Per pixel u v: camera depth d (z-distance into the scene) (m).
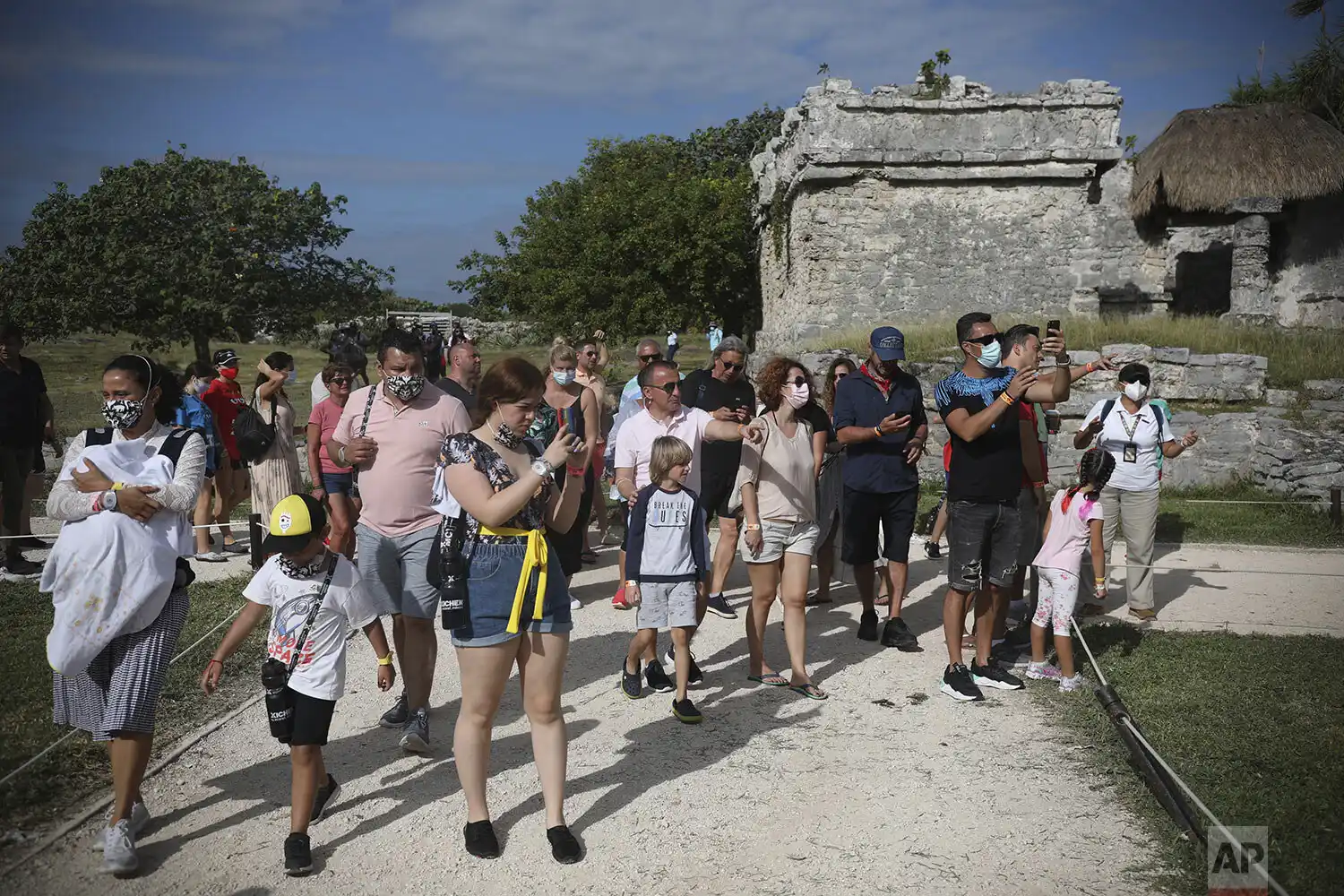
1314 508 12.02
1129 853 4.32
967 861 4.28
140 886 4.05
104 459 4.24
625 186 32.31
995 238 24.94
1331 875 3.95
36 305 19.34
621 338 31.77
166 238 20.31
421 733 5.36
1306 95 25.36
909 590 9.09
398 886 4.11
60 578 4.10
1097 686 6.21
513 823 4.65
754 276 33.38
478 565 4.26
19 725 5.50
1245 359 13.98
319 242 21.84
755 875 4.19
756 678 6.57
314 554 4.34
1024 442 6.70
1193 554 10.32
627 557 6.06
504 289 38.56
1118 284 24.91
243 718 5.92
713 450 7.86
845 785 5.04
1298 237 23.89
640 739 5.65
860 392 7.34
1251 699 5.96
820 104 24.73
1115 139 24.66
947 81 24.91
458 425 5.62
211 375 10.55
